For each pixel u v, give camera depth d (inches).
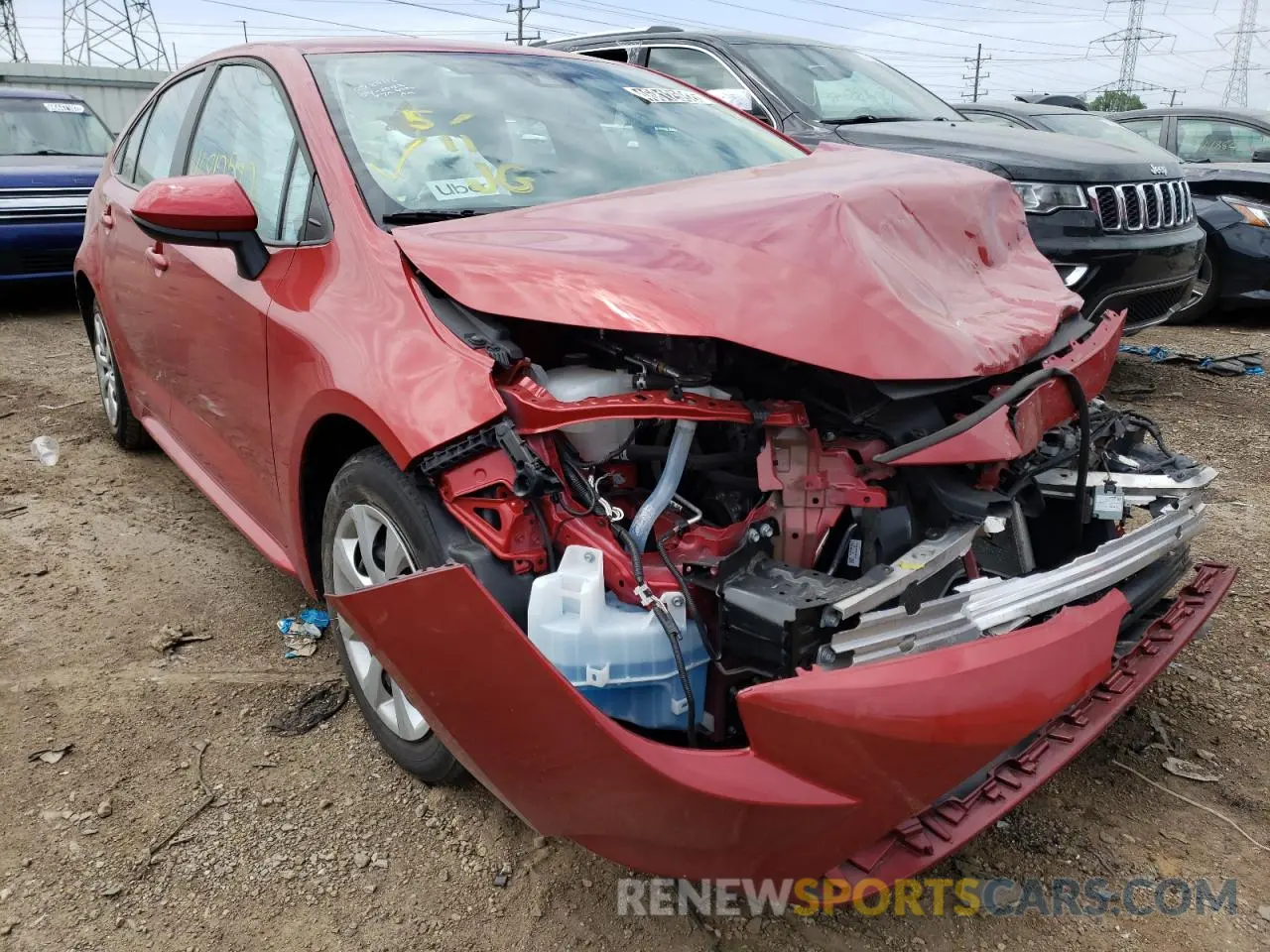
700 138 130.7
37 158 327.3
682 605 74.6
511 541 77.7
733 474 87.2
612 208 97.4
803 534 80.7
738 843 69.4
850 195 95.1
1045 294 105.1
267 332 104.3
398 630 70.7
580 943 81.0
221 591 138.6
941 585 82.7
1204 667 123.2
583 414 76.7
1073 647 79.2
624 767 66.4
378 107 113.1
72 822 93.5
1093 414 106.6
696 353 83.9
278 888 86.5
